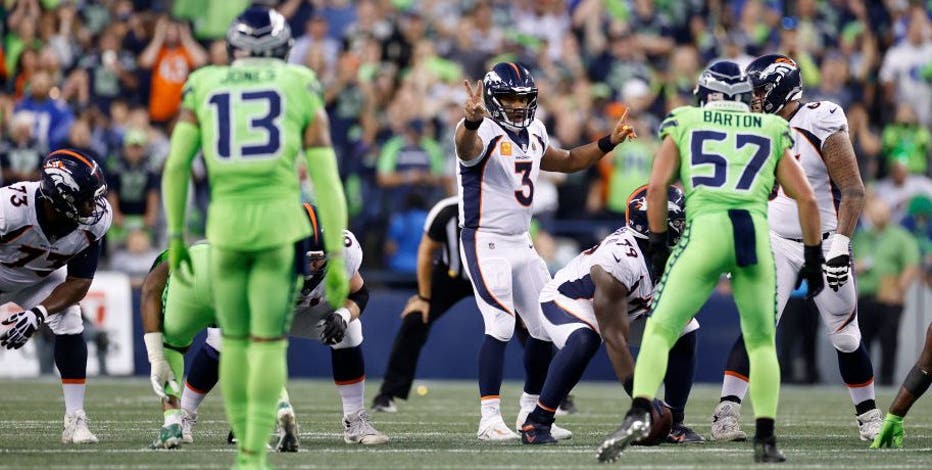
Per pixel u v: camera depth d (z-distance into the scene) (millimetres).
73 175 21453
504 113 25031
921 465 19922
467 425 27969
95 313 43438
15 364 43062
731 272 19547
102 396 35344
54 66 49562
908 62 55438
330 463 19547
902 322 46906
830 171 24734
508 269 24938
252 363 17109
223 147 16922
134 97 50031
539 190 47375
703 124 19797
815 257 19797
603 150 25969
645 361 19188
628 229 22875
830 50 55656
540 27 55250
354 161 47656
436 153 47719
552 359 24969
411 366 32906
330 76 51875
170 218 17266
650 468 19016
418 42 52781
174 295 21125
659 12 56156
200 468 18688
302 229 17125
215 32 52344
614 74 53625
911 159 50906
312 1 54188
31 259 22406
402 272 46312
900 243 46094
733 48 53688
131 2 51875
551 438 23156
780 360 45812
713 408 34156
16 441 22953
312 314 22891
